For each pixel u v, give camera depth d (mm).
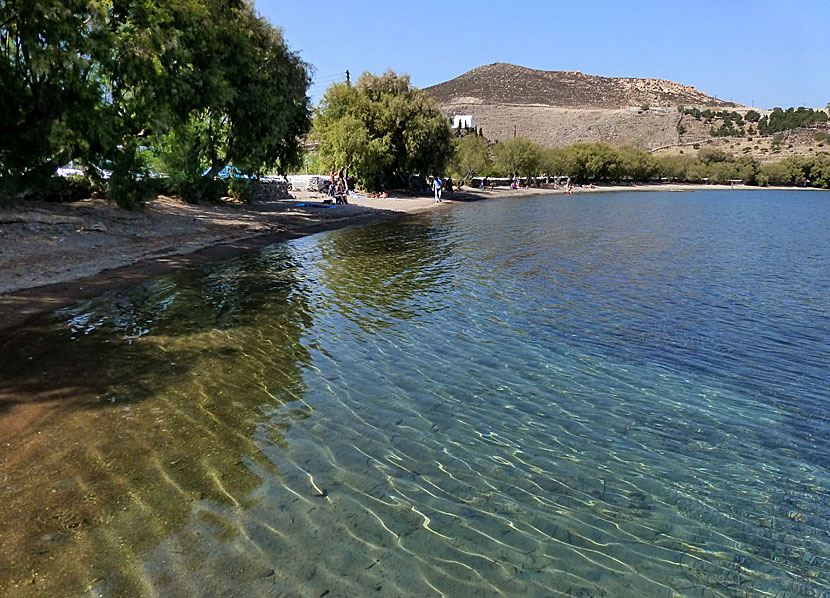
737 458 5762
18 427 5590
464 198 51062
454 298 12453
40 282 11523
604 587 3867
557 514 4703
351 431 5984
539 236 24609
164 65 17969
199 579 3678
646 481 5277
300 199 35719
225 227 21344
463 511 4668
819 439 6215
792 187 106938
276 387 7066
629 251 20516
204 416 6121
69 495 4508
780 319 11148
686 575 4031
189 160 24828
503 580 3877
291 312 10781
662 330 10281
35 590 3492
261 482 4895
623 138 144250
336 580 3762
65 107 15398
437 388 7320
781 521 4730
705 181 108875
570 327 10359
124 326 9258
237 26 23750
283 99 25875
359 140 40062
